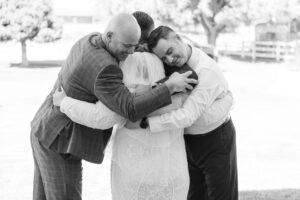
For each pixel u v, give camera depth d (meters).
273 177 5.88
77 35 44.31
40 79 19.84
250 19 30.27
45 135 3.00
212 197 3.30
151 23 2.98
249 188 5.31
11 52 34.56
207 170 3.25
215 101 2.99
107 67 2.67
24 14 26.09
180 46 2.83
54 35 27.61
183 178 2.88
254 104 13.30
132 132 2.82
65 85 2.92
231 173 3.28
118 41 2.67
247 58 31.39
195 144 3.23
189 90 2.86
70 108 2.78
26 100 13.56
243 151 7.53
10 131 9.09
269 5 29.28
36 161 3.24
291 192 5.01
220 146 3.19
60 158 3.02
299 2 29.34
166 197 2.84
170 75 2.89
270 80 19.17
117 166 2.88
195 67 2.91
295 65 25.56
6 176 5.88
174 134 2.88
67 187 3.06
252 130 9.44
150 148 2.80
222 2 29.83
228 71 23.72
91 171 6.09
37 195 3.30
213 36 30.97
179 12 29.97
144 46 2.89
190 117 2.77
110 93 2.66
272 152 7.46
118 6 31.20
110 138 3.03
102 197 4.98
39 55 32.44
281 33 33.22
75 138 2.92
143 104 2.64
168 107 2.79
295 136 8.80
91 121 2.74
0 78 20.16
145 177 2.79
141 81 2.76
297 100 14.20
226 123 3.21
